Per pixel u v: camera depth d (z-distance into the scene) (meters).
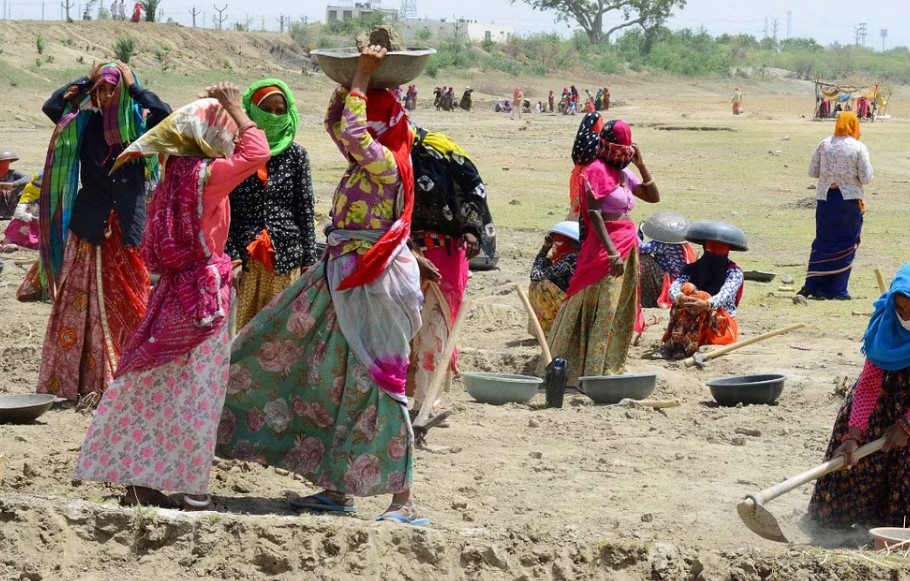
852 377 9.55
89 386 7.95
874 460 5.86
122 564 5.11
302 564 5.15
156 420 5.53
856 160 13.49
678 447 7.59
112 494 6.05
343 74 5.74
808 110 72.44
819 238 13.70
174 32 70.75
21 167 24.38
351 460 5.63
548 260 10.72
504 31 126.50
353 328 5.61
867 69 140.50
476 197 7.26
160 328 5.53
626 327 9.30
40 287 11.94
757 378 9.16
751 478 6.91
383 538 5.23
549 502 6.30
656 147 38.25
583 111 67.81
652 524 5.92
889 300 5.60
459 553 5.22
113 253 7.88
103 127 7.73
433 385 7.27
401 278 5.64
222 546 5.18
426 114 59.31
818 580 5.14
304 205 8.08
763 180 28.28
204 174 5.45
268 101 7.79
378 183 5.67
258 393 5.78
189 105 5.51
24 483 6.12
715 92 109.12
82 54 58.69
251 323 5.74
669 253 12.73
